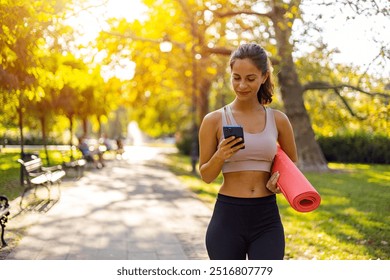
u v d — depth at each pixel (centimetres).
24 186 1838
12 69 1061
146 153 5603
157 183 2166
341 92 2452
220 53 2359
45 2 1002
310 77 2317
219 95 4103
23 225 1117
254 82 377
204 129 396
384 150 3684
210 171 379
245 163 386
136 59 2702
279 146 407
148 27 2533
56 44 1096
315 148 2681
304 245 948
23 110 1961
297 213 1355
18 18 918
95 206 1427
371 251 895
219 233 388
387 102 1995
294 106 2636
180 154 5366
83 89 3212
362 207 1449
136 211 1357
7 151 4341
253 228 387
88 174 2573
